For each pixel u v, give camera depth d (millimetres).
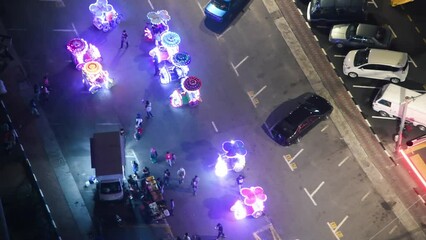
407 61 58469
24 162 52656
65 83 57562
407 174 54781
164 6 63188
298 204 52750
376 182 54188
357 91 58969
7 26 60375
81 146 54250
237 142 53281
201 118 56688
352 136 56469
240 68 60000
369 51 58688
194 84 55438
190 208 51906
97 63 55906
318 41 61906
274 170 54344
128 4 62969
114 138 50750
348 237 51406
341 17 61469
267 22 62938
